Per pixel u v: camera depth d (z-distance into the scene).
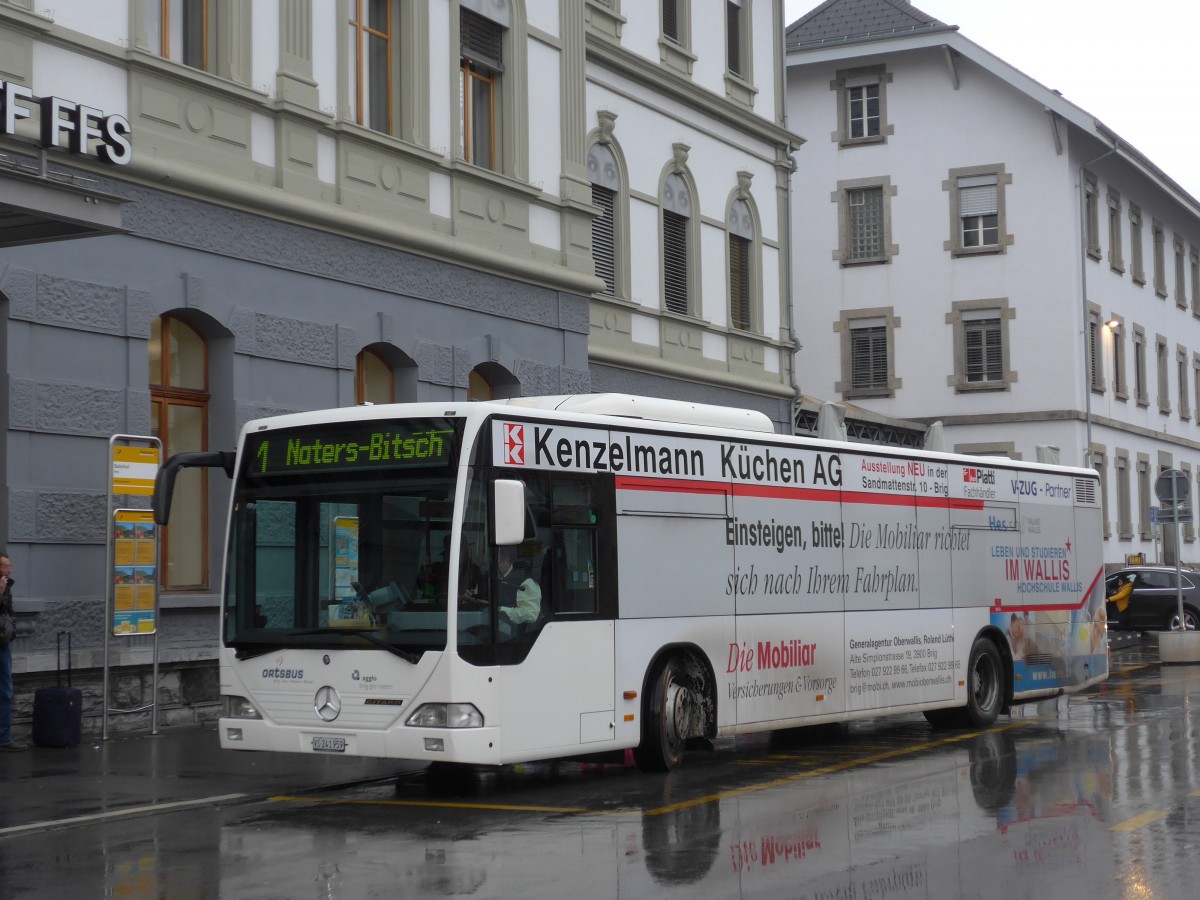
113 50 16.02
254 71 17.86
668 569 13.52
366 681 11.85
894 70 46.69
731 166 29.88
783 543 14.88
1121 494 48.91
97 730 15.77
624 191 26.42
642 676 13.17
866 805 11.59
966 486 17.69
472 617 11.69
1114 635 38.44
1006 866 9.16
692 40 28.61
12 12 14.82
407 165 20.12
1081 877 8.82
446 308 20.83
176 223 16.72
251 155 17.80
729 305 29.61
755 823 10.78
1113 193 48.94
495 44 22.31
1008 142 45.41
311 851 9.95
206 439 17.45
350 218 18.88
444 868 9.29
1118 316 48.94
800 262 47.44
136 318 16.19
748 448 14.59
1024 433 45.00
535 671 12.10
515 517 11.55
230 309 17.34
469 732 11.55
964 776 13.23
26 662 14.92
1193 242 58.41
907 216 46.44
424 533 11.85
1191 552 55.88
